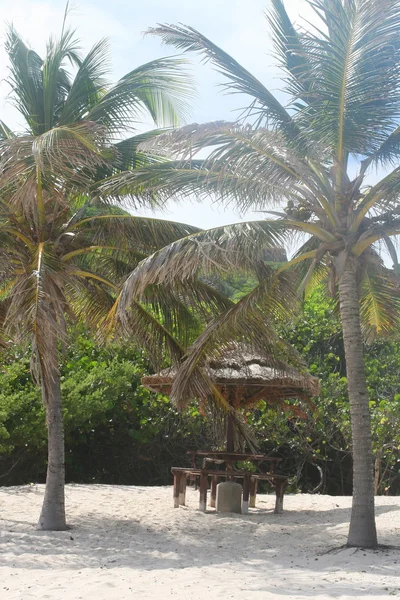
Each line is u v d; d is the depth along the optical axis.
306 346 22.20
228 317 10.74
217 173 10.45
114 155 12.25
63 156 10.45
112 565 8.73
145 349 12.99
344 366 23.89
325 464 22.00
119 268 12.71
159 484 22.77
